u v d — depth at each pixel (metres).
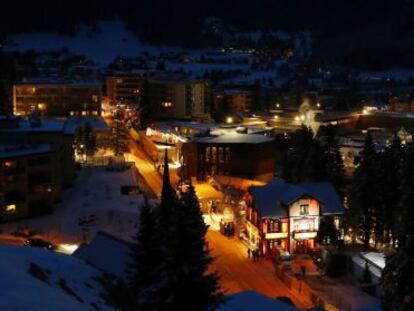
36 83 185.00
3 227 80.06
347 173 107.44
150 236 40.66
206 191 101.31
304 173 92.06
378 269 61.28
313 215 72.81
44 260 37.53
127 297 36.84
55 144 96.38
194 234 34.78
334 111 193.00
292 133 146.38
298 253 72.38
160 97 188.62
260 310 39.16
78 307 28.08
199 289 34.72
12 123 100.62
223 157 109.88
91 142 129.25
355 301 56.38
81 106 183.75
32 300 26.14
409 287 39.28
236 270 67.88
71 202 91.69
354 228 73.50
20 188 84.06
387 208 72.19
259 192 74.94
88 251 47.19
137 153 142.25
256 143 108.44
